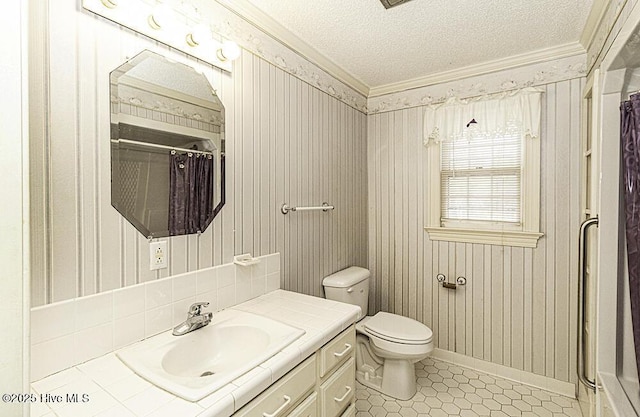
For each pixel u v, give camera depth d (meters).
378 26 1.81
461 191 2.47
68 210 1.00
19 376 0.63
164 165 1.27
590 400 1.68
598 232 1.13
